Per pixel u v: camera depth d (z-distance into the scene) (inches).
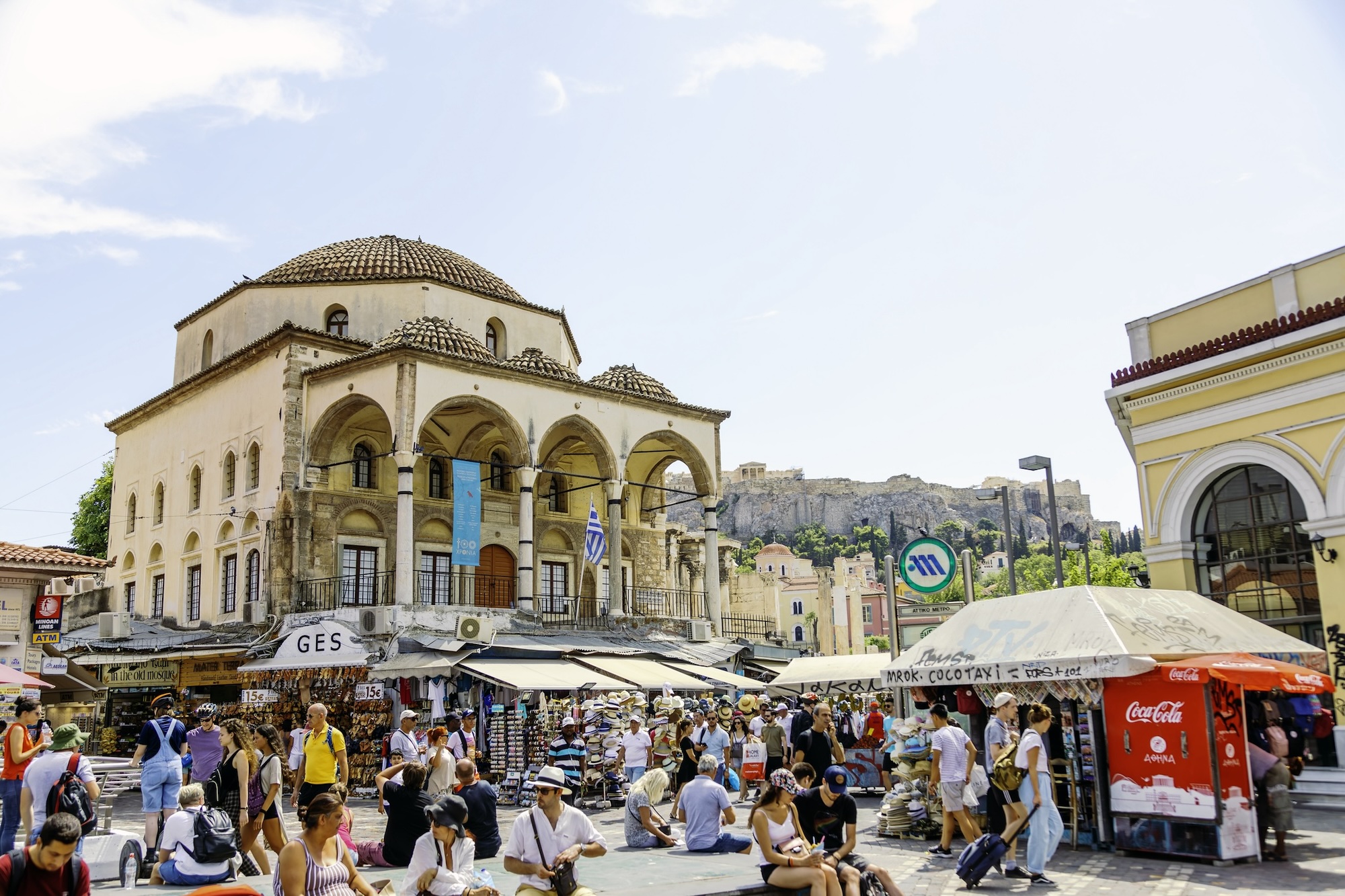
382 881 420.5
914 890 461.7
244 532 1320.1
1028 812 463.5
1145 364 830.5
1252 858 490.6
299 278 1471.5
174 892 414.9
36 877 284.0
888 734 856.9
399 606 1103.0
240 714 1145.4
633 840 579.8
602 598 1553.9
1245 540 778.2
